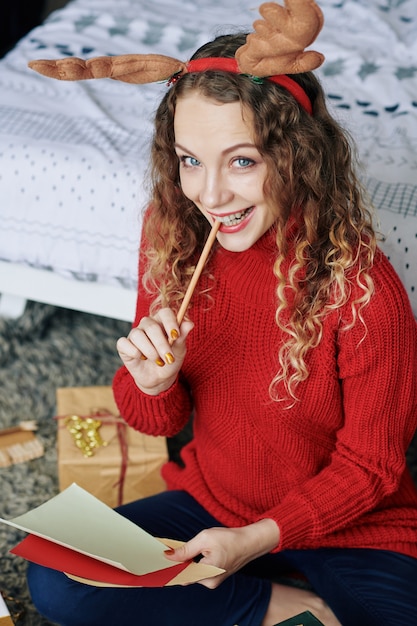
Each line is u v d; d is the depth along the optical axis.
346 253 1.13
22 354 2.06
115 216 1.75
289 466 1.28
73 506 1.17
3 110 1.93
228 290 1.22
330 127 1.14
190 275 1.26
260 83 1.04
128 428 1.68
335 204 1.14
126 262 1.77
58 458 1.63
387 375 1.17
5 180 1.80
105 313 1.88
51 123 1.90
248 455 1.29
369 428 1.21
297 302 1.16
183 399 1.32
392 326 1.15
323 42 2.27
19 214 1.80
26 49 2.26
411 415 1.22
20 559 1.55
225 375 1.26
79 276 1.81
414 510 1.31
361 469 1.21
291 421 1.23
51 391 1.98
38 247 1.81
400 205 1.66
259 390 1.23
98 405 1.74
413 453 1.82
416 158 1.83
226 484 1.34
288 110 1.06
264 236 1.17
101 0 2.53
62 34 2.34
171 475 1.44
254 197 1.08
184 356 1.21
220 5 2.55
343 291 1.14
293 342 1.17
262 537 1.17
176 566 1.09
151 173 1.24
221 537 1.13
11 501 1.68
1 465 1.76
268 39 0.98
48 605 1.24
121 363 2.09
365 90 2.11
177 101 1.07
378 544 1.29
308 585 1.57
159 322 1.15
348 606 1.25
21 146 1.81
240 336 1.23
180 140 1.07
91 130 1.88
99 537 1.12
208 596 1.27
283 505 1.21
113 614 1.23
